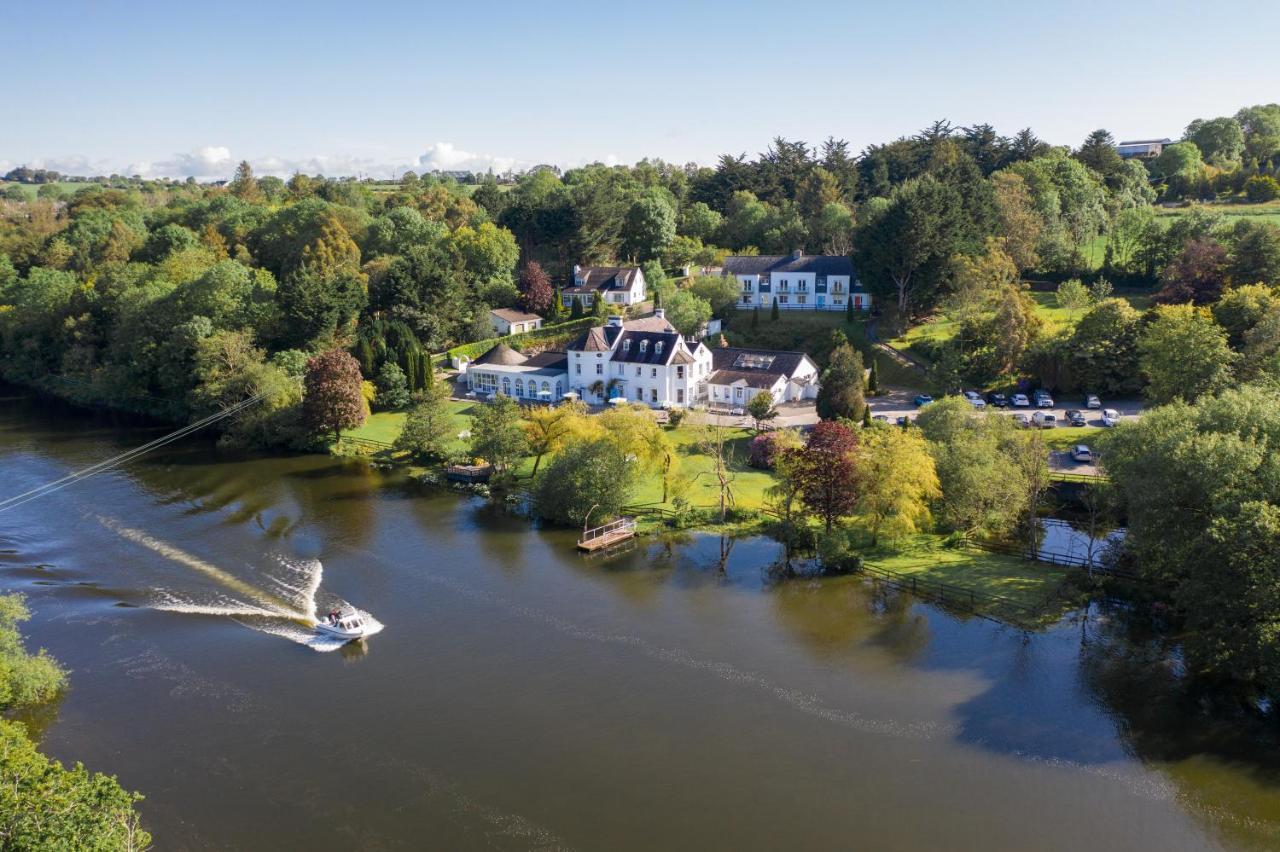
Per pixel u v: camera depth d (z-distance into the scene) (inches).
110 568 2812.5
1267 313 3814.0
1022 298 4751.5
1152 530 2267.5
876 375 4901.6
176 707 2022.6
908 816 1637.6
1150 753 1817.2
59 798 1279.5
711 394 4793.3
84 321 5807.1
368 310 5984.3
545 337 5915.4
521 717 1971.0
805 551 2952.8
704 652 2272.4
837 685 2105.1
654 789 1717.5
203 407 4655.5
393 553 2955.2
